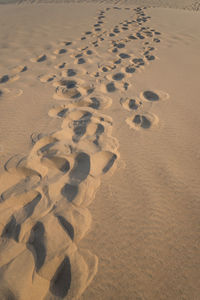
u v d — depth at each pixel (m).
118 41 4.37
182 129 1.94
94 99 2.42
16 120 2.04
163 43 4.25
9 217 1.19
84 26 5.28
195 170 1.54
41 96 2.48
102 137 1.82
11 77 2.91
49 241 1.09
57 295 0.94
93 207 1.28
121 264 1.05
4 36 4.63
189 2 8.80
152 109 2.24
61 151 1.64
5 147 1.70
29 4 8.15
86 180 1.42
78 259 1.05
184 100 2.39
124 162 1.59
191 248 1.11
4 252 1.05
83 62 3.45
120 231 1.17
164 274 1.02
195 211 1.28
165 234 1.17
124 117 2.11
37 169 1.48
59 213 1.22
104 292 0.96
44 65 3.35
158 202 1.32
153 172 1.52
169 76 2.96
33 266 1.01
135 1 8.70
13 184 1.38
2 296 0.91
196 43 4.21
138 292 0.96
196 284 0.99
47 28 5.13
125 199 1.33
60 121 2.04
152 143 1.78
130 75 3.02
